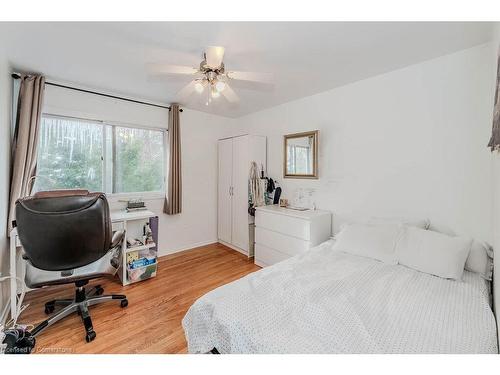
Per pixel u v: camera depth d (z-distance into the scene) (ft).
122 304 6.71
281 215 9.05
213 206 13.07
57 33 5.26
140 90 9.05
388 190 7.50
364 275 5.21
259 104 10.92
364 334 3.32
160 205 10.98
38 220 4.97
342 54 6.21
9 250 6.69
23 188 6.92
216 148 13.01
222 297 4.28
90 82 8.20
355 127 8.25
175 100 10.35
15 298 5.86
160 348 5.14
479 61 5.77
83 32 5.22
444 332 3.38
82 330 5.66
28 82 7.10
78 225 5.24
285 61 6.59
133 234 8.78
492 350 3.08
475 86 5.85
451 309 3.95
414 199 6.96
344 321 3.62
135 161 10.28
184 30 5.14
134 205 9.49
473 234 5.98
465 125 6.04
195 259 10.70
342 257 6.35
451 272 5.04
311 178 9.62
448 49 5.96
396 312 3.86
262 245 9.93
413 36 5.36
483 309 3.98
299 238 8.45
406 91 7.01
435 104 6.48
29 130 7.10
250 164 11.03
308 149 9.68
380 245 6.22
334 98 8.84
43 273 5.61
